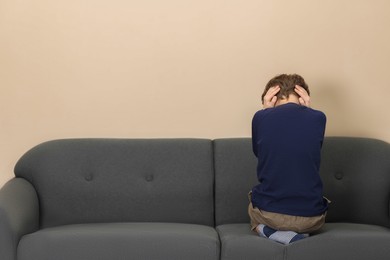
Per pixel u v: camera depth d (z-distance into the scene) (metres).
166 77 3.87
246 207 3.61
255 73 3.86
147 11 3.85
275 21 3.86
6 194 3.23
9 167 3.88
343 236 3.03
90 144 3.67
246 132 3.87
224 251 3.04
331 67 3.86
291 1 3.85
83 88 3.86
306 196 3.13
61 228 3.32
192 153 3.66
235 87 3.87
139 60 3.86
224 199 3.61
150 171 3.63
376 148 3.66
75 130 3.87
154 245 3.04
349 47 3.86
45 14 3.84
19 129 3.86
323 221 3.17
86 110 3.87
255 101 3.87
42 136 3.86
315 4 3.86
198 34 3.86
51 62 3.85
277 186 3.15
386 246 3.01
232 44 3.86
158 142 3.69
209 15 3.86
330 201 3.60
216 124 3.87
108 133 3.87
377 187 3.59
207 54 3.86
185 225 3.43
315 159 3.17
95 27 3.85
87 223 3.58
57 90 3.86
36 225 3.50
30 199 3.43
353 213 3.61
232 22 3.86
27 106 3.85
